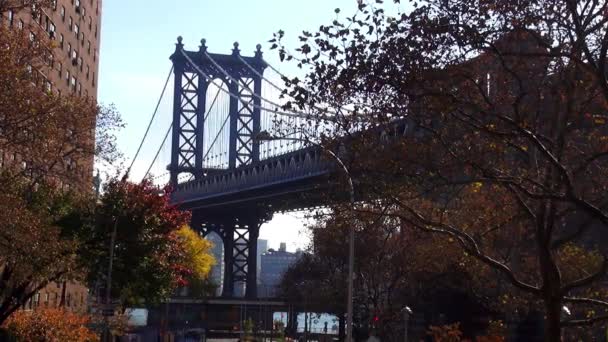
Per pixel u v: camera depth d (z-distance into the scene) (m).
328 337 68.50
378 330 44.03
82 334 40.28
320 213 25.52
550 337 17.14
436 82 15.30
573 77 16.52
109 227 43.25
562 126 16.58
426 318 48.81
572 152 18.55
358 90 15.72
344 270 55.59
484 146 16.69
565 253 25.55
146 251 44.50
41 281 37.62
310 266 67.12
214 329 114.56
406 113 15.94
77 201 42.53
